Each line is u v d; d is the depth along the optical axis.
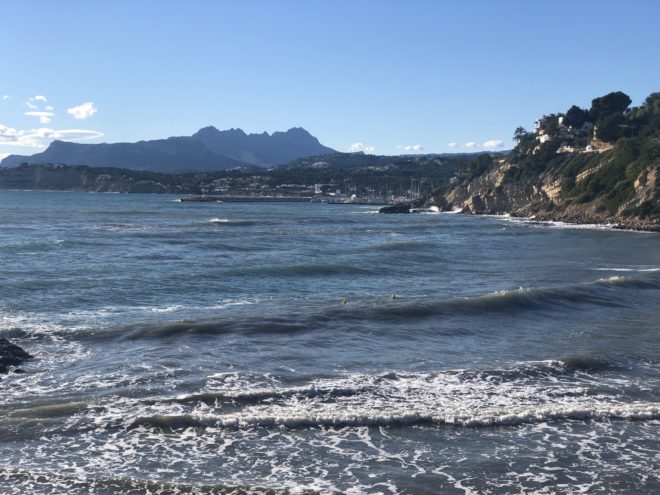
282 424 17.59
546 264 58.47
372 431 17.38
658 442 16.94
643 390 21.05
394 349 25.86
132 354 24.17
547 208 157.88
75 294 36.41
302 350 25.28
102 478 14.57
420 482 14.70
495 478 14.95
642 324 31.22
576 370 23.05
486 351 25.80
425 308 32.41
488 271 52.53
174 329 27.30
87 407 18.50
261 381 21.30
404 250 68.75
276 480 14.66
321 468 15.28
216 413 18.31
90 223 106.88
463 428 17.67
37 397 19.47
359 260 57.62
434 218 161.25
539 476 15.06
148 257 56.28
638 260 62.94
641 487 14.63
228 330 27.66
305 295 38.66
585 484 14.73
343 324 29.41
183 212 161.12
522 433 17.41
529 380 21.95
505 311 33.00
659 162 128.38
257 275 45.84
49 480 14.44
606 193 139.12
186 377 21.53
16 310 31.88
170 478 14.64
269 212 181.62
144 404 18.86
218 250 65.19
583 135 199.62
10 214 129.38
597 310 34.28
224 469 15.16
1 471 14.77
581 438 17.12
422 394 20.33
